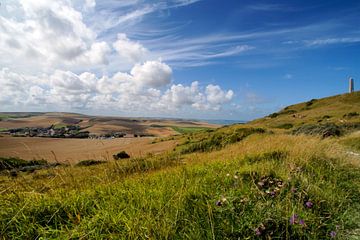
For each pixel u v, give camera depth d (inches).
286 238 127.8
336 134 1026.7
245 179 211.5
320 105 3432.6
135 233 120.4
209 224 133.7
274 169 235.0
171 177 221.0
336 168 276.5
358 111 2491.4
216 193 166.6
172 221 134.4
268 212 143.8
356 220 163.9
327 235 141.9
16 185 183.6
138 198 160.7
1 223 134.4
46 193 174.4
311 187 195.3
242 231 130.3
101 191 177.3
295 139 448.5
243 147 423.8
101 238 118.6
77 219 136.3
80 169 254.7
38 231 124.6
